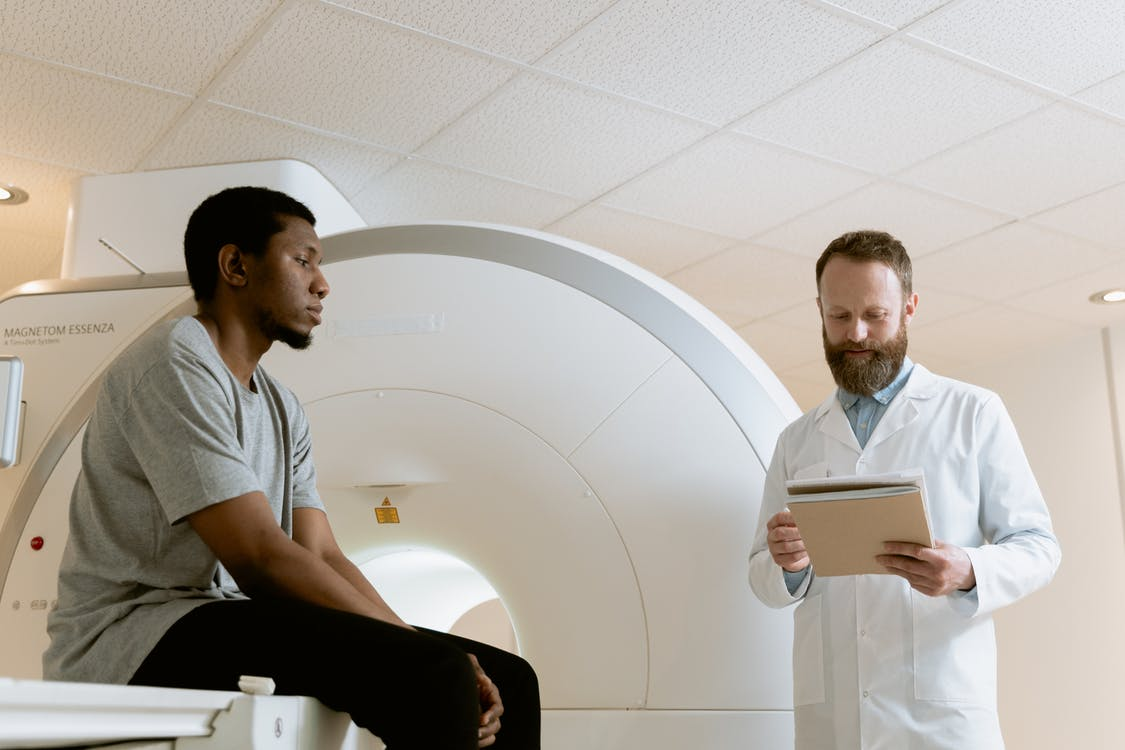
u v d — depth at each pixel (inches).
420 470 83.8
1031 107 109.9
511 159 119.6
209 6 91.0
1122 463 170.1
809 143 116.8
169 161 118.3
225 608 43.3
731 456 81.4
